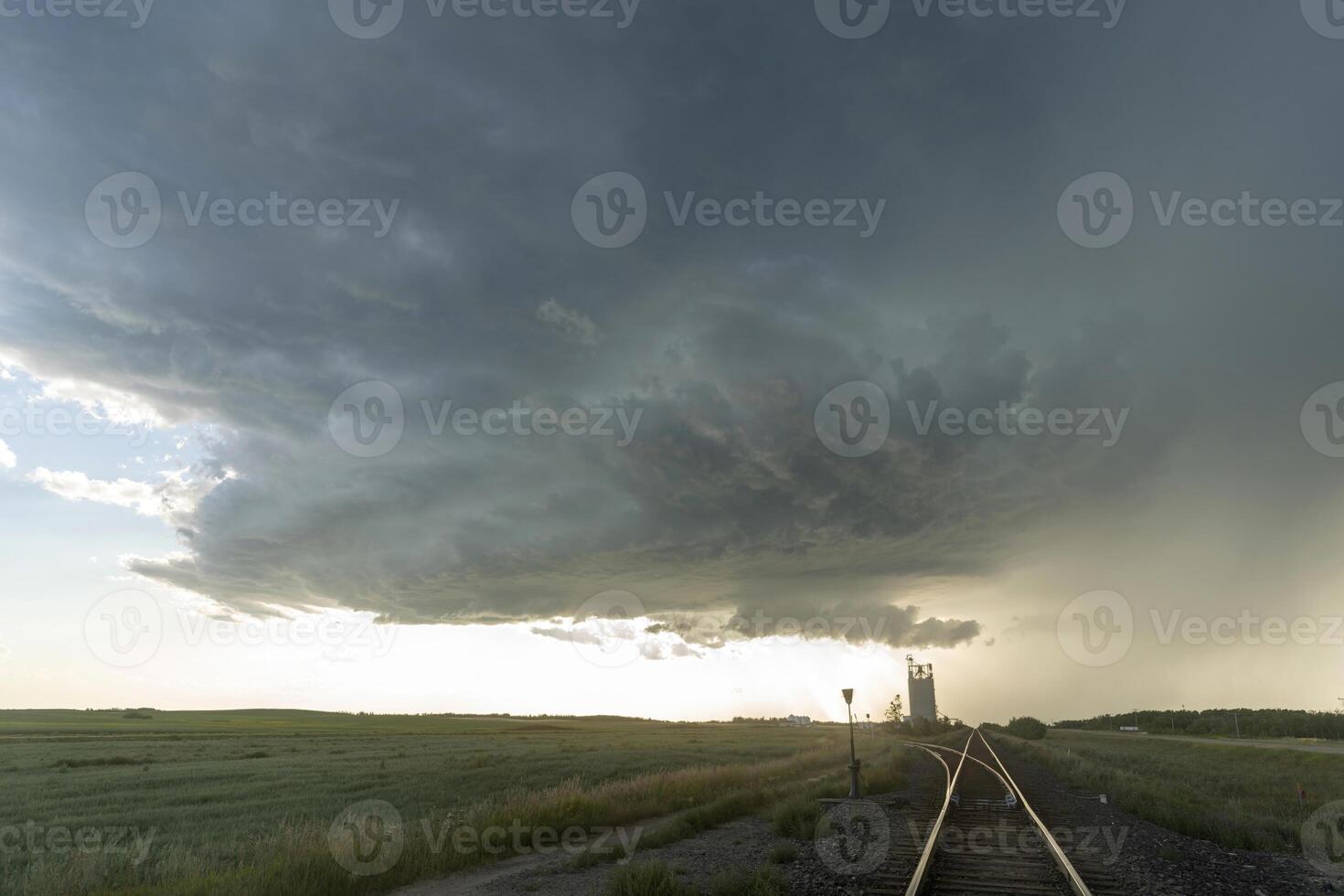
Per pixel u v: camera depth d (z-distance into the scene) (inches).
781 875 428.5
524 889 445.1
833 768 1401.3
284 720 6948.8
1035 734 4498.0
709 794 898.7
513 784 1250.6
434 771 1545.3
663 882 391.5
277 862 470.9
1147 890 401.4
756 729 5959.6
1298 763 1745.8
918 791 944.9
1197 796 852.0
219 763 1900.8
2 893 500.7
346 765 1759.4
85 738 3346.5
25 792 1232.2
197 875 464.1
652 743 2822.3
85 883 482.9
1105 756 1828.2
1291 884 431.2
